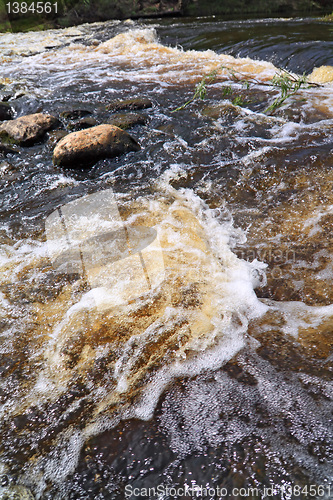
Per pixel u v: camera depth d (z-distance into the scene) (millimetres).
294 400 1863
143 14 12859
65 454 1728
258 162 4059
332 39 8117
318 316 2352
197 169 4059
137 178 3988
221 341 2217
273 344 2182
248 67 7242
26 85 6945
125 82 6930
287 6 12859
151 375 2059
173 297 2516
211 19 12148
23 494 1594
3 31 11945
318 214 3246
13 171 4297
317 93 5742
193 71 7309
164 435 1766
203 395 1929
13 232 3320
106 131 4395
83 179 4086
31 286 2717
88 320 2416
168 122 5215
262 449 1668
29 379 2098
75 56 8984
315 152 4117
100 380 2061
